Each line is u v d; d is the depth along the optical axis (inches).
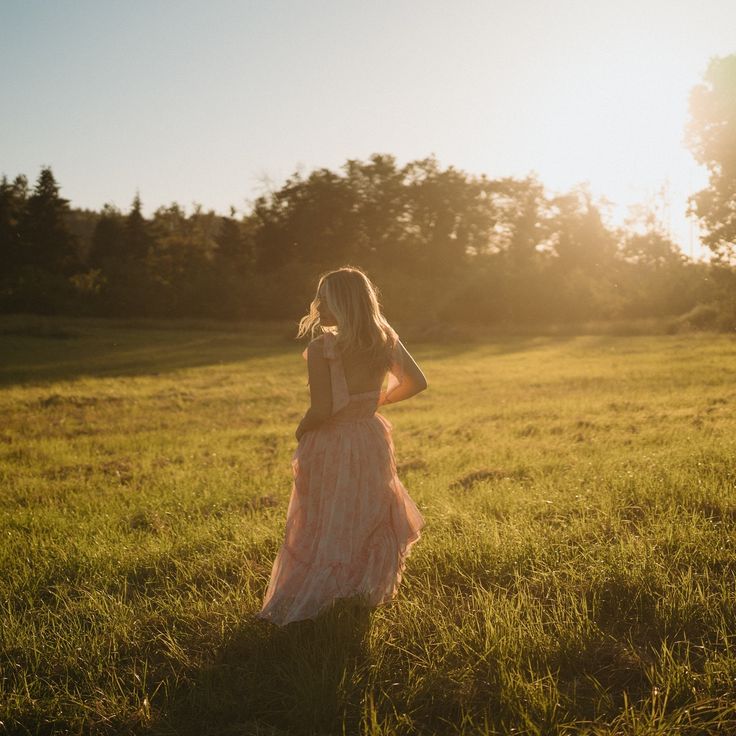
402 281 2429.9
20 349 1364.4
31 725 112.9
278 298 2456.9
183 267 2989.7
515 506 215.0
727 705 103.0
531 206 3144.7
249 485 291.6
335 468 138.0
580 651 122.0
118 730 111.1
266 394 691.4
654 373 733.3
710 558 156.9
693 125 1779.0
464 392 675.4
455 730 104.7
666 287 2229.3
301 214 3024.1
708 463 247.8
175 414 588.1
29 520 244.2
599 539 174.7
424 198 3090.6
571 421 448.1
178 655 129.7
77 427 530.0
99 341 1592.0
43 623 147.3
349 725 107.5
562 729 100.3
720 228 1777.8
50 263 3110.2
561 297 2263.8
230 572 176.4
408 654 125.8
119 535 218.2
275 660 127.3
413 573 163.3
